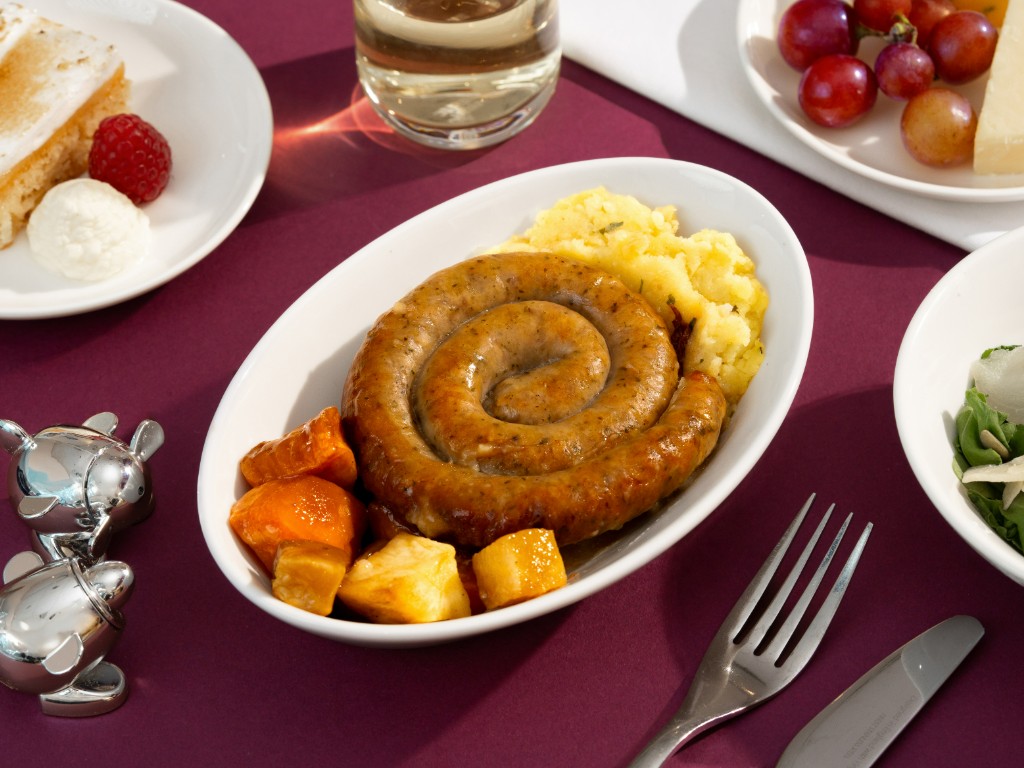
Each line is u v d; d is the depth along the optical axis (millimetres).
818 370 410
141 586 373
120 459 367
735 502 379
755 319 389
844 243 445
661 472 347
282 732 346
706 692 337
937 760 330
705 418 357
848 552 366
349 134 494
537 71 473
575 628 357
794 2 499
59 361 430
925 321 367
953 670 339
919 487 379
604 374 367
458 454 351
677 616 358
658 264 392
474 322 376
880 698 332
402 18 446
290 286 447
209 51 502
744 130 475
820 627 347
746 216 398
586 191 412
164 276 429
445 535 346
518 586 328
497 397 364
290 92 511
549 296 386
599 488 341
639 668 350
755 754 332
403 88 467
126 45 511
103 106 486
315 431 350
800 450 390
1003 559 325
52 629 334
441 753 340
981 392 373
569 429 352
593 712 343
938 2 484
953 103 444
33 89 466
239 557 339
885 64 459
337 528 345
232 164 471
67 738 347
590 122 489
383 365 367
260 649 360
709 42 506
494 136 482
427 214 404
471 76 460
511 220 414
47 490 360
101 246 436
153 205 464
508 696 347
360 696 350
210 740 345
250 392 370
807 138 458
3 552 381
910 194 451
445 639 324
